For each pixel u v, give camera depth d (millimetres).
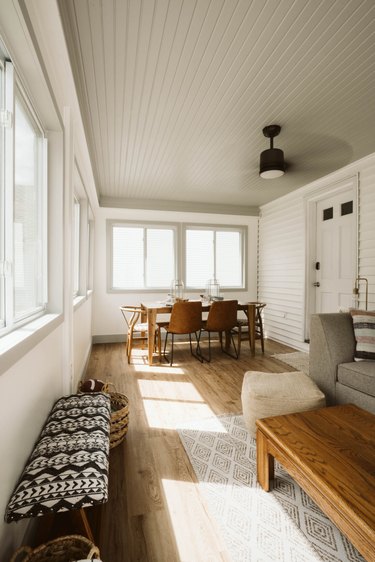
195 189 4652
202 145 3084
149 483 1545
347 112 2473
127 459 1749
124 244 5168
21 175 1472
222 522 1300
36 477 1015
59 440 1244
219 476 1603
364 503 904
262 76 2010
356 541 865
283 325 4992
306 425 1407
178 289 5340
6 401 998
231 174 3973
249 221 5742
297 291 4617
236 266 5738
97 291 4965
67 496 950
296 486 1524
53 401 1740
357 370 2004
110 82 2051
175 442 1931
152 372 3383
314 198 4262
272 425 1412
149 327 3672
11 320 1225
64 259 2047
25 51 1226
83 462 1094
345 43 1723
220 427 2123
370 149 3189
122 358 4000
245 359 3953
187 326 3754
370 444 1244
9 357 943
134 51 1754
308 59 1853
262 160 2793
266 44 1722
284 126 2709
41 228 1818
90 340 4480
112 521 1302
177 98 2256
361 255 3432
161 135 2865
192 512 1354
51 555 914
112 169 3797
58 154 1868
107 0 1419
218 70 1940
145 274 5250
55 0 1245
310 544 1191
